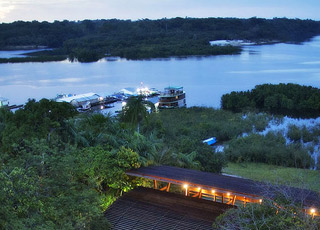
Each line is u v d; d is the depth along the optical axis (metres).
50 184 15.41
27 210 13.11
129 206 18.00
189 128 52.66
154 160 24.33
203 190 20.81
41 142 17.72
